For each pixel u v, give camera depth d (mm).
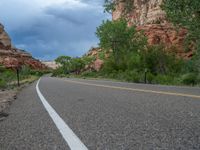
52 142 2898
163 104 5777
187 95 7715
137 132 3197
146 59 31609
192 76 19812
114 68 51312
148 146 2572
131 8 36562
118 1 35062
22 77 52500
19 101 8375
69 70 162125
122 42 62688
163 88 11844
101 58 68812
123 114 4613
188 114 4332
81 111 5246
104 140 2875
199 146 2512
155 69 31094
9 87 23000
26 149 2682
